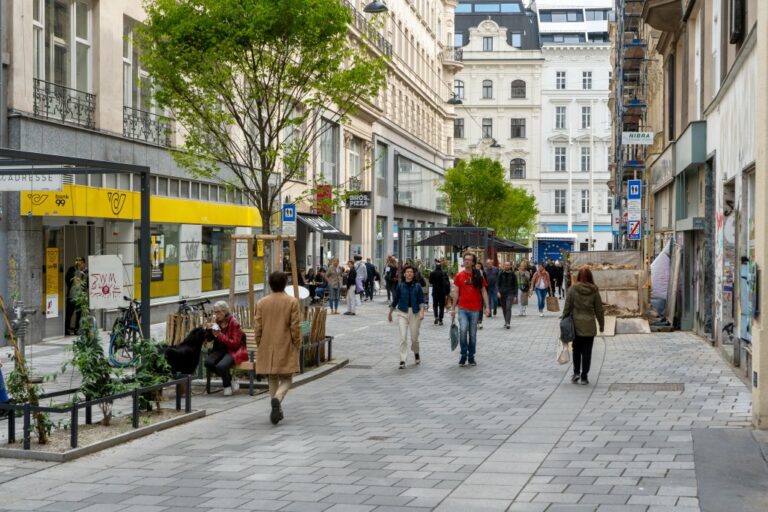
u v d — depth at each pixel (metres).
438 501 7.07
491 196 61.47
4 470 8.43
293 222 21.30
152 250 25.31
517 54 97.69
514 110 98.19
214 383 14.23
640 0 37.91
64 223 21.12
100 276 15.11
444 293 27.20
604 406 11.62
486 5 101.81
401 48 57.72
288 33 17.86
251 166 18.73
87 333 10.41
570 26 102.25
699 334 21.30
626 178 45.12
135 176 24.16
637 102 38.75
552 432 9.92
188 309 18.67
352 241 49.12
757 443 8.98
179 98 18.45
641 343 19.89
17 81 19.03
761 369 9.70
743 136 13.96
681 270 23.08
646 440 9.27
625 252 23.28
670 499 6.94
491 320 29.34
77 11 21.78
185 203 26.67
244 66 18.22
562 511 6.68
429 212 68.31
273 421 10.86
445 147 75.12
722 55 16.56
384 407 12.08
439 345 21.03
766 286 9.70
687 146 20.36
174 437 10.07
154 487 7.71
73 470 8.41
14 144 18.95
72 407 9.08
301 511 6.84
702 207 20.53
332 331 24.69
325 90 18.72
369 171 50.59
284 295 11.13
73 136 21.00
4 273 19.02
